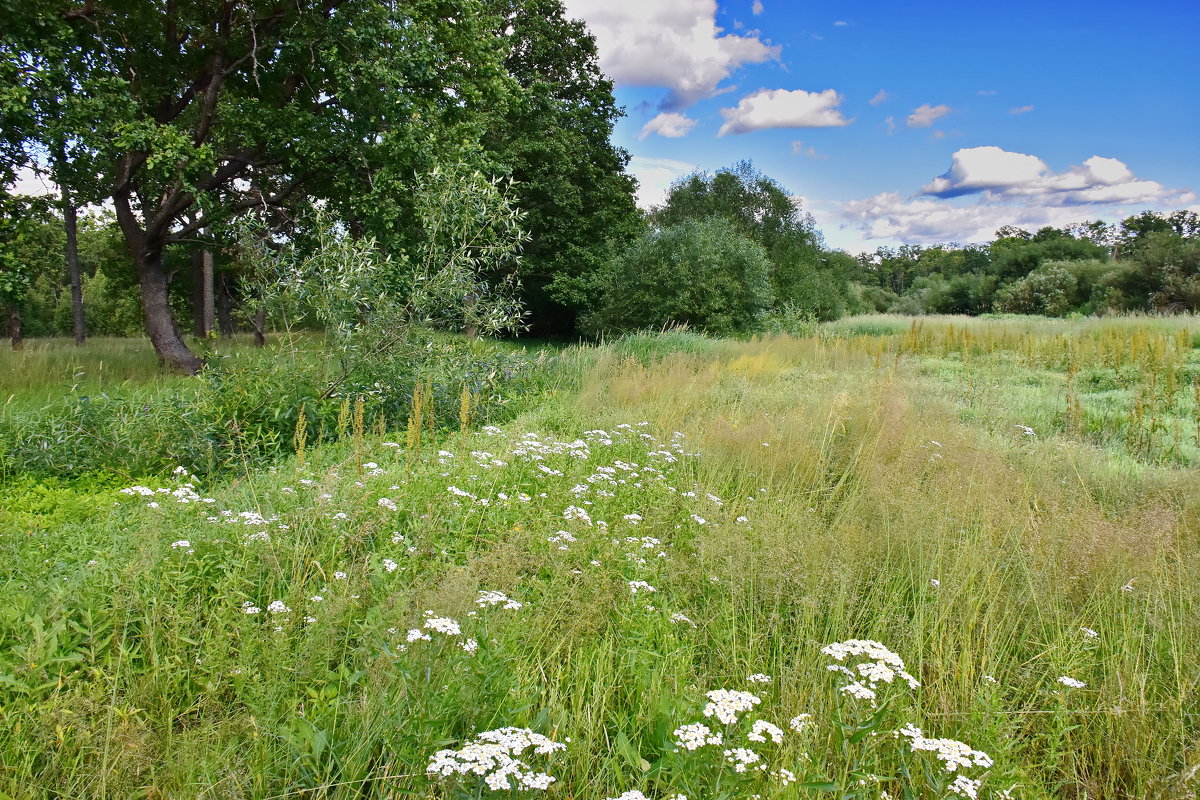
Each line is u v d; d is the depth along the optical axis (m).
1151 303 31.08
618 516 5.06
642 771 2.65
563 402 10.48
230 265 23.33
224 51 13.06
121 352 14.88
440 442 7.50
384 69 12.34
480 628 2.94
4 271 11.70
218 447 6.98
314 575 3.90
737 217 36.66
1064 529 4.75
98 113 11.10
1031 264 53.44
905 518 4.78
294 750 2.63
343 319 8.94
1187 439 8.29
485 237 10.82
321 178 14.65
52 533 4.60
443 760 2.19
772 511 5.36
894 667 2.82
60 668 2.94
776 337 18.88
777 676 3.38
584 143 29.16
